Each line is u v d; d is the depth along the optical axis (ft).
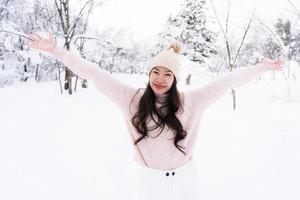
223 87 7.32
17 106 36.22
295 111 31.45
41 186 12.73
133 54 80.43
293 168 13.98
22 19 56.90
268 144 18.21
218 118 29.09
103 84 7.14
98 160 16.28
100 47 53.57
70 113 32.07
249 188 12.11
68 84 48.52
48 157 16.78
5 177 13.71
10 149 18.34
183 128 7.16
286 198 11.18
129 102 7.17
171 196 7.34
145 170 7.35
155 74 6.80
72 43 47.70
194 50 73.20
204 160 15.94
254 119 27.22
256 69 7.55
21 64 59.88
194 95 7.26
